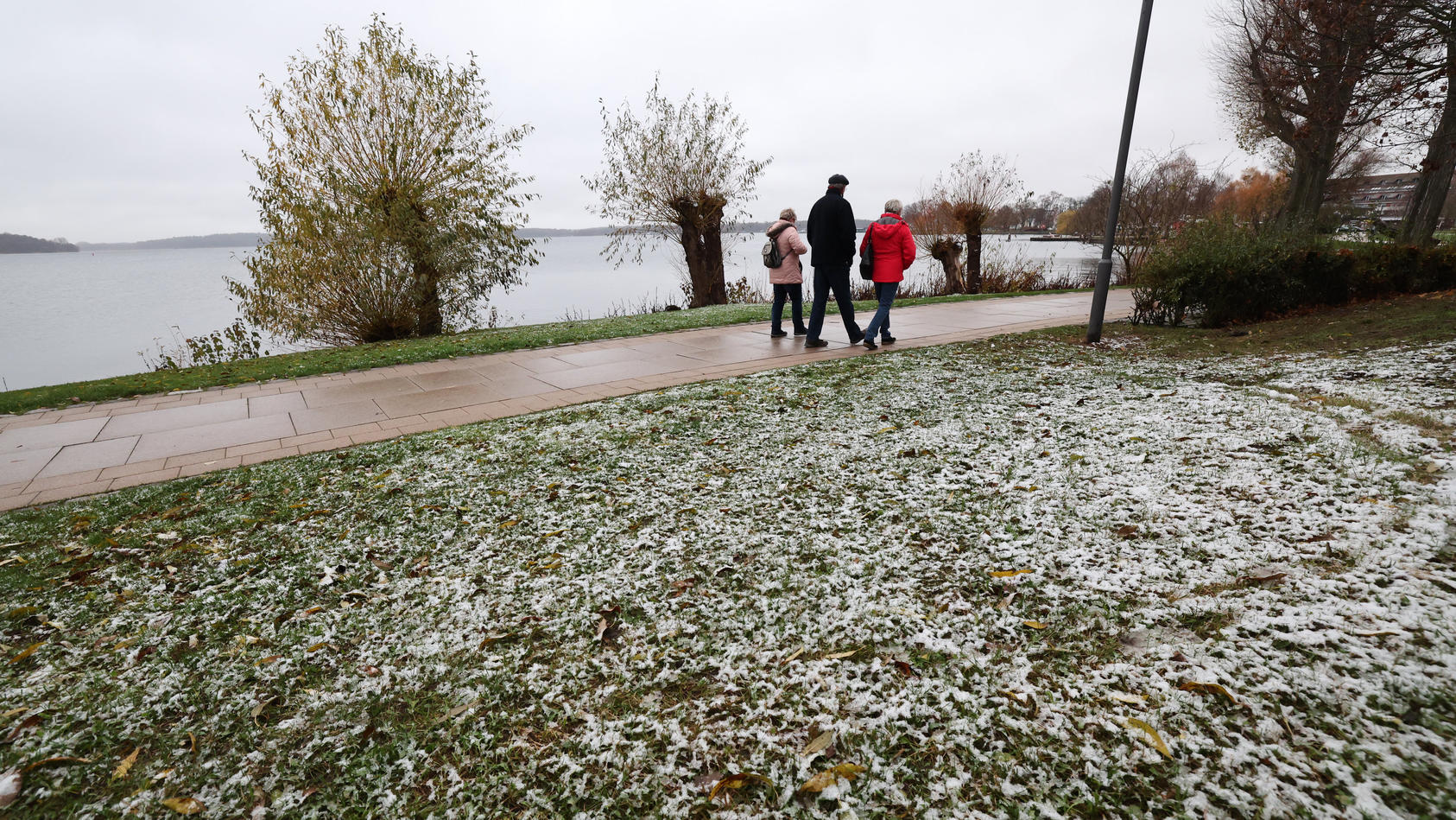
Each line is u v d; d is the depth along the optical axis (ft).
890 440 14.51
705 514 11.23
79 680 7.55
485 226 46.96
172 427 18.61
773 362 24.81
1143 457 11.86
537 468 13.85
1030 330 31.01
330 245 40.98
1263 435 12.16
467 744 6.32
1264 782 5.01
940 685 6.58
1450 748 5.00
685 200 61.26
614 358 26.84
